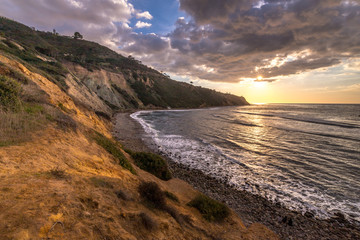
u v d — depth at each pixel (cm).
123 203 411
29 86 1167
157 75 15950
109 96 7281
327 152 2047
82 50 12456
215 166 1595
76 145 670
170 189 902
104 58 12888
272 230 803
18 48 3694
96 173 516
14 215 217
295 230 819
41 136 579
